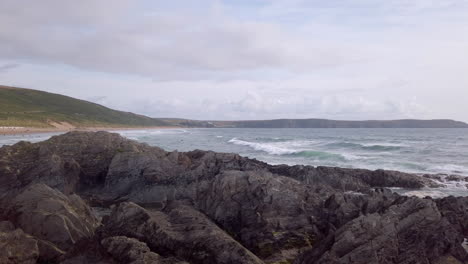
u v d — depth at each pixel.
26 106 187.62
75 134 35.50
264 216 18.08
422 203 15.55
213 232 14.76
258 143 87.88
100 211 25.86
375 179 33.41
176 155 32.53
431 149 66.94
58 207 17.41
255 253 16.23
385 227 14.03
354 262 12.92
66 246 16.02
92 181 30.77
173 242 14.78
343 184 31.80
